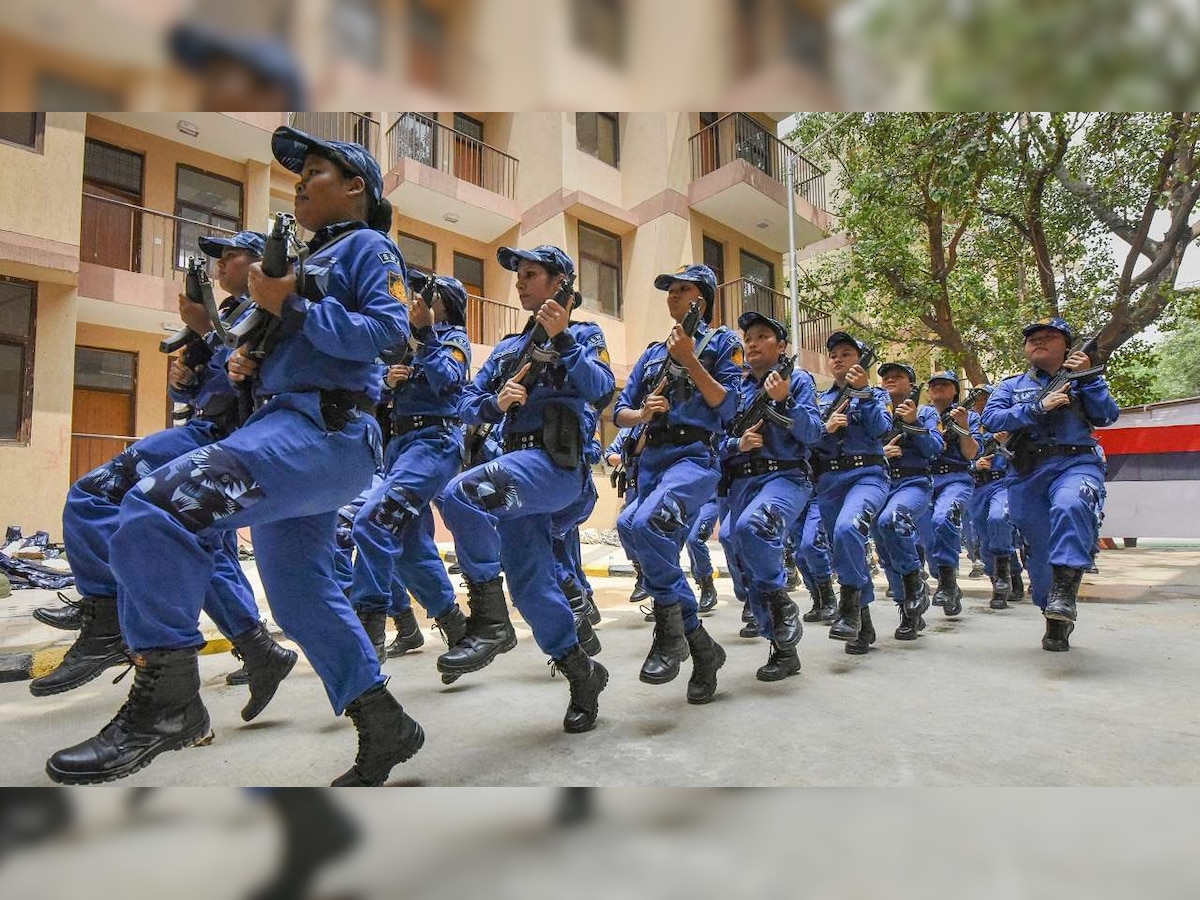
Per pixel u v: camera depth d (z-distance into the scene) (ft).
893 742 9.36
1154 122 34.14
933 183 38.42
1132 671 13.12
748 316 13.66
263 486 6.89
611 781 8.16
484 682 12.96
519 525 10.07
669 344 11.02
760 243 60.03
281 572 7.52
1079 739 9.41
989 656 14.60
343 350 7.08
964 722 10.19
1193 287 36.99
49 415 35.17
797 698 11.59
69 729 10.26
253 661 10.43
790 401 13.21
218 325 8.45
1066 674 12.98
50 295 35.58
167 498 6.63
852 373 16.35
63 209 34.99
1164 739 9.39
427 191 48.80
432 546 14.25
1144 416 35.68
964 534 29.45
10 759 9.04
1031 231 38.11
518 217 53.26
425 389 14.16
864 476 16.49
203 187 45.78
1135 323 36.32
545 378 10.44
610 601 23.65
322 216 8.39
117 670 13.82
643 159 53.67
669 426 11.58
